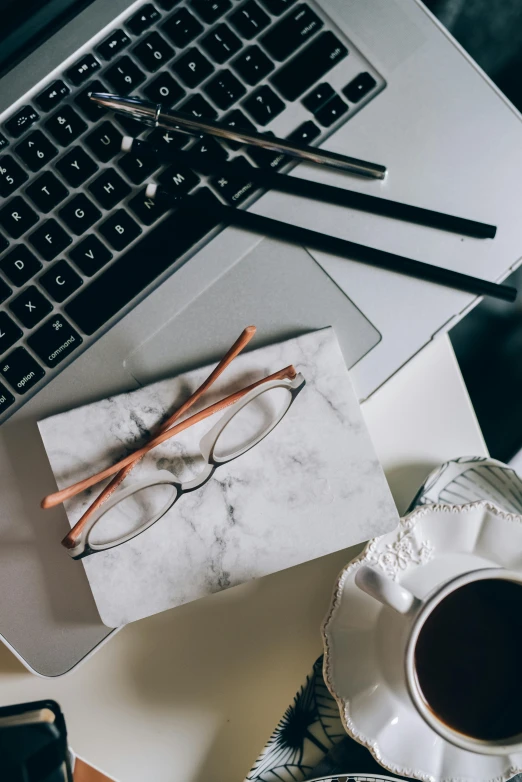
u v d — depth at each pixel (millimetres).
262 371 479
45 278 470
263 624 533
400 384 542
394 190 488
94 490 475
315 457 479
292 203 483
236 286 480
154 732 525
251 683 530
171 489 475
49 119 475
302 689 502
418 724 470
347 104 485
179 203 468
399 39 486
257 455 479
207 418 485
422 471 538
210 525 478
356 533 478
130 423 475
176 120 460
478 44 634
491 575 419
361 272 483
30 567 479
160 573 475
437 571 477
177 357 479
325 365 478
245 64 479
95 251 472
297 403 480
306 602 533
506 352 646
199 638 531
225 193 480
